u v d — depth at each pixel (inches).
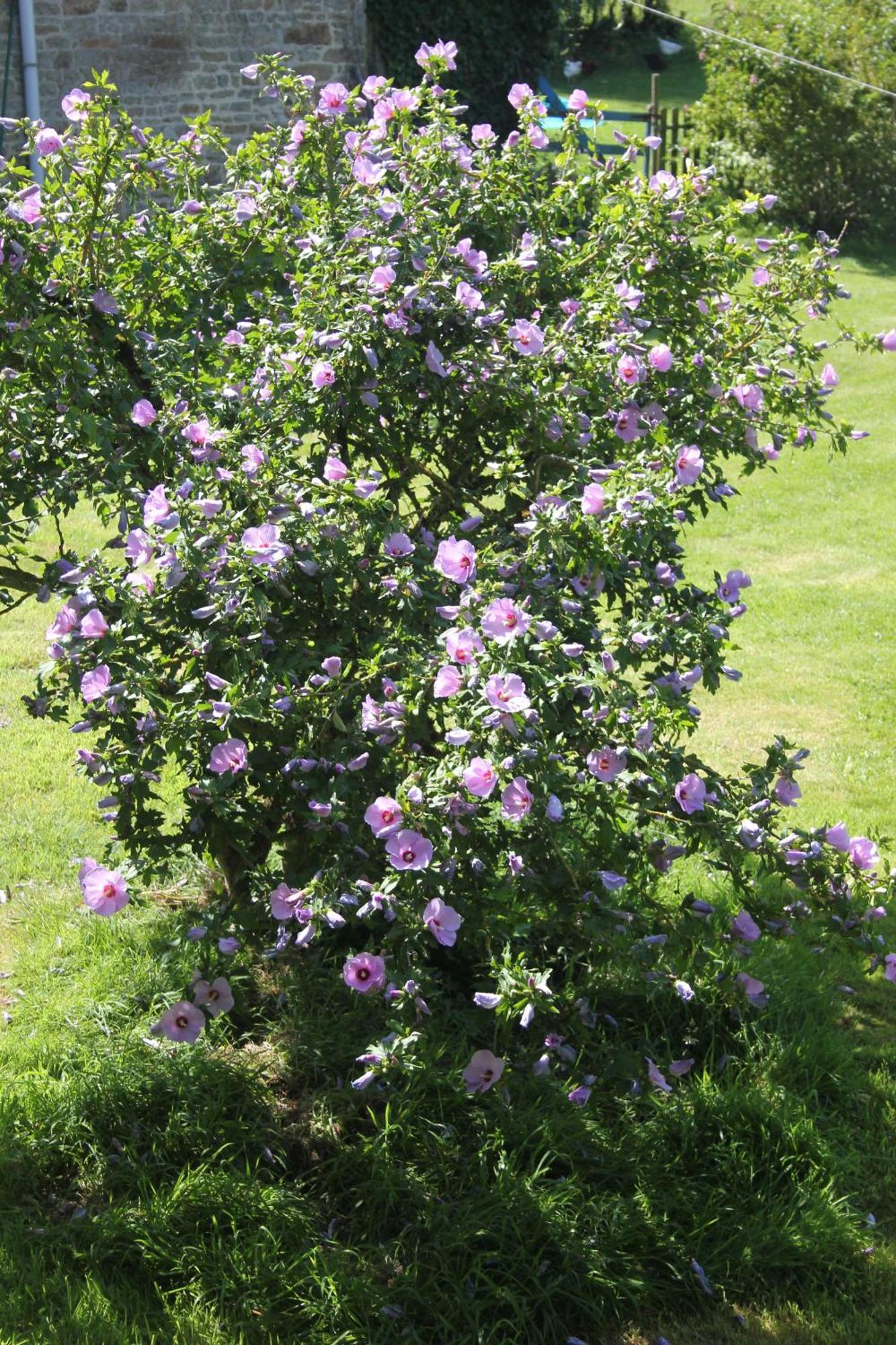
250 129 561.6
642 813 123.7
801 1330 118.0
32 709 127.2
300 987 149.2
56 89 550.9
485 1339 114.2
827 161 660.1
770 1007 151.7
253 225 151.8
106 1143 131.9
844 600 286.0
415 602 125.2
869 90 642.8
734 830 119.7
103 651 112.6
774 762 126.8
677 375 153.2
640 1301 120.1
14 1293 116.0
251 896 148.6
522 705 103.9
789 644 265.1
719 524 339.9
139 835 126.2
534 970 125.6
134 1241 121.0
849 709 236.7
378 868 123.0
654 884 148.9
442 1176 126.6
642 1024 148.8
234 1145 130.6
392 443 145.3
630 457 150.3
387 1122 128.3
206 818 125.1
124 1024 148.9
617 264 154.2
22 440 133.0
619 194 157.5
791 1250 123.8
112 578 117.5
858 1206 131.1
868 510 346.3
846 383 459.5
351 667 130.3
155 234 148.6
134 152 152.2
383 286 133.1
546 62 661.9
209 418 136.9
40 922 173.9
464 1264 119.6
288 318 152.5
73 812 203.8
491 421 148.2
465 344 141.2
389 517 134.3
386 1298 115.8
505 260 152.3
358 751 122.6
